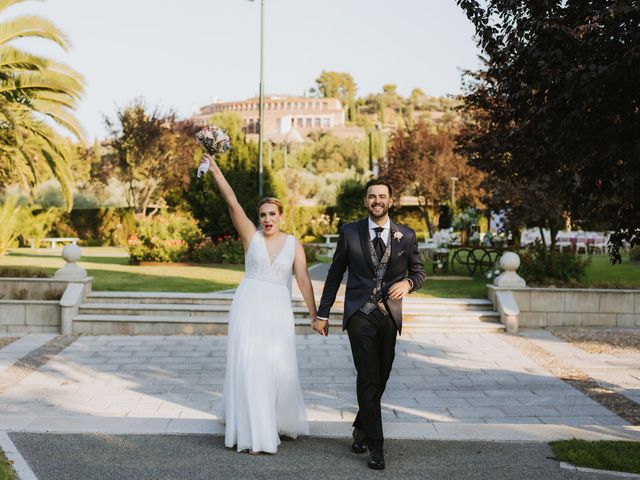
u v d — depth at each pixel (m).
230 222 21.66
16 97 15.13
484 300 11.51
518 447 4.42
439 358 8.67
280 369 4.37
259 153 20.72
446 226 31.20
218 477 3.80
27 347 9.44
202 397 6.81
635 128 4.48
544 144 5.46
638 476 3.88
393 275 4.21
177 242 19.69
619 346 9.41
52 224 33.59
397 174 33.66
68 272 11.27
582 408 6.32
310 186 54.75
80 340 9.99
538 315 10.96
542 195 13.76
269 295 4.41
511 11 5.07
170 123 37.31
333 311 10.78
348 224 4.34
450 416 6.05
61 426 4.76
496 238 16.97
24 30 14.38
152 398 6.76
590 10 4.54
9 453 4.14
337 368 8.16
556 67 4.54
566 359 8.60
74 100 15.78
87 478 3.76
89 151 43.09
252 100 150.12
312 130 128.12
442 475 3.88
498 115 12.45
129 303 11.29
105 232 33.41
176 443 4.41
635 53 4.01
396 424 4.94
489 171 14.01
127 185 42.09
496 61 5.21
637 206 4.90
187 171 36.00
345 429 4.82
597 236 24.88
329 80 180.25
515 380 7.48
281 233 4.59
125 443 4.40
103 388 7.17
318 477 3.83
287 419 4.44
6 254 22.73
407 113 164.75
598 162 4.75
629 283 12.35
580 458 4.09
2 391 7.00
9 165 17.31
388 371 4.26
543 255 13.12
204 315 10.84
